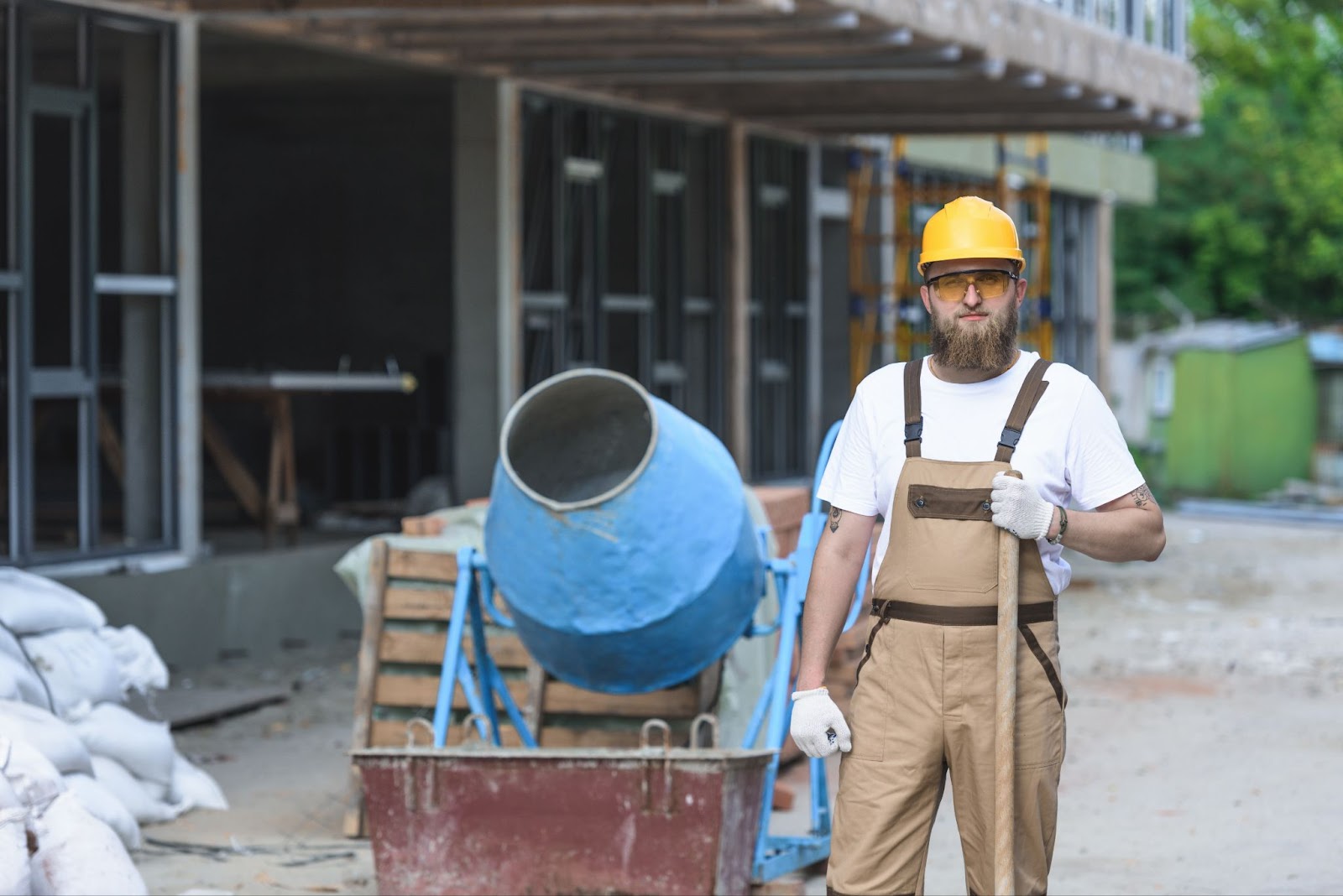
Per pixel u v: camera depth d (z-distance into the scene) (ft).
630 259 65.51
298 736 39.04
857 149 81.92
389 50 51.88
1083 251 119.55
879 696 17.56
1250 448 127.44
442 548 31.76
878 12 47.39
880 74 56.80
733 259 71.05
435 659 31.24
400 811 23.59
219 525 61.82
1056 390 17.40
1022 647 17.22
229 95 71.10
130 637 32.63
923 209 93.04
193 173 46.68
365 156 71.46
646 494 24.22
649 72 56.85
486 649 28.17
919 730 17.35
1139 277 198.90
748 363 73.20
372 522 62.54
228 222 72.74
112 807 27.91
